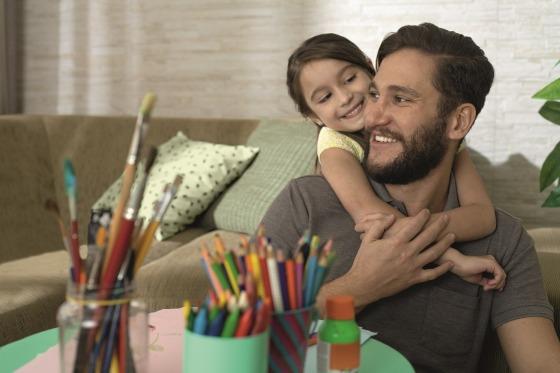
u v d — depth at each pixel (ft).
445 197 4.77
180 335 3.65
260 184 8.25
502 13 8.98
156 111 10.24
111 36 10.30
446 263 4.19
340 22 9.46
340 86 6.73
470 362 4.32
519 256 4.41
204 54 10.00
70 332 2.54
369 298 4.11
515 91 9.04
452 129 4.43
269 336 2.70
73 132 9.37
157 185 8.37
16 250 8.22
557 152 7.02
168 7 10.06
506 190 9.16
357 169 5.12
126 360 2.59
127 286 2.59
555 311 5.16
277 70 9.75
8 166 8.65
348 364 3.00
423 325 4.27
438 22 9.16
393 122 4.34
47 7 10.46
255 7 9.75
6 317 5.77
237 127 9.13
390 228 4.28
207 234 8.00
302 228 4.52
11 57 10.47
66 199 9.09
